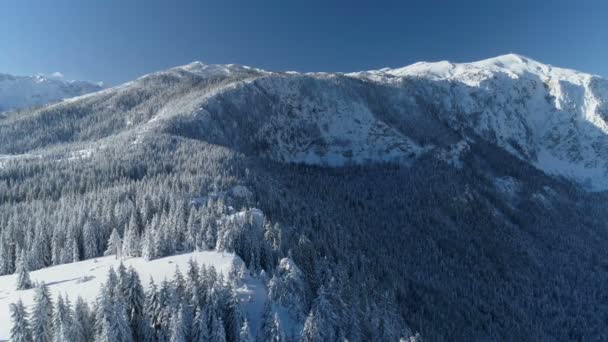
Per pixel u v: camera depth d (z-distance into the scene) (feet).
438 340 356.38
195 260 248.93
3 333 209.77
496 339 408.67
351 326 258.98
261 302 241.76
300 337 228.63
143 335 217.77
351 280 321.52
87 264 304.71
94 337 204.64
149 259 286.66
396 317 318.24
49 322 207.82
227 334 225.97
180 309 211.82
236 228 292.20
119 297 215.92
